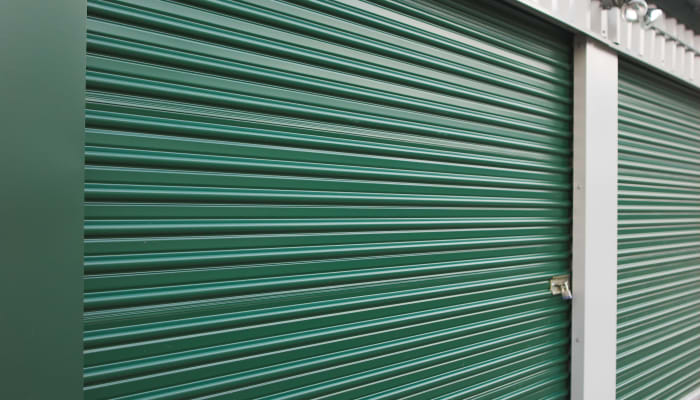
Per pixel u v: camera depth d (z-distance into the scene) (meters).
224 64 1.40
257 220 1.47
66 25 1.07
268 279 1.50
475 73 2.10
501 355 2.23
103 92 1.21
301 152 1.57
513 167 2.29
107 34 1.22
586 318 2.50
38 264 1.02
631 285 2.97
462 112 2.05
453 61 2.02
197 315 1.36
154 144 1.29
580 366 2.50
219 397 1.40
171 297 1.31
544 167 2.43
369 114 1.74
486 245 2.15
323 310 1.62
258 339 1.48
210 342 1.38
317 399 1.61
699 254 3.72
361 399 1.73
